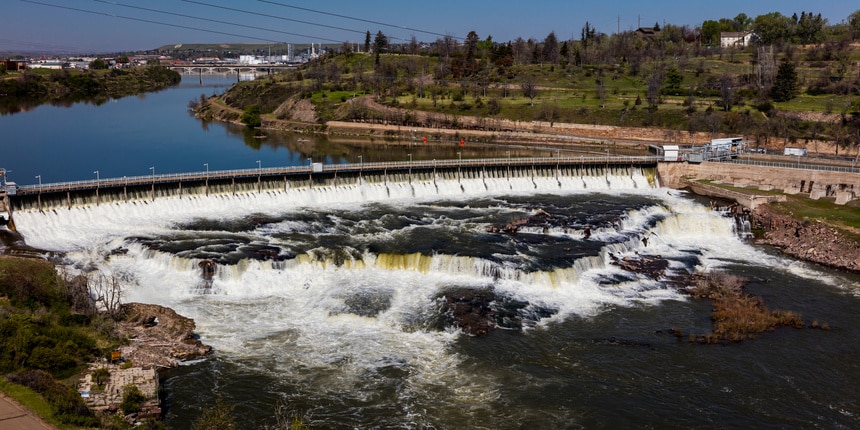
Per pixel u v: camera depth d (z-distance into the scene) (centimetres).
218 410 7762
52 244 13288
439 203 17988
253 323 10538
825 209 16300
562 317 10962
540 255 13050
